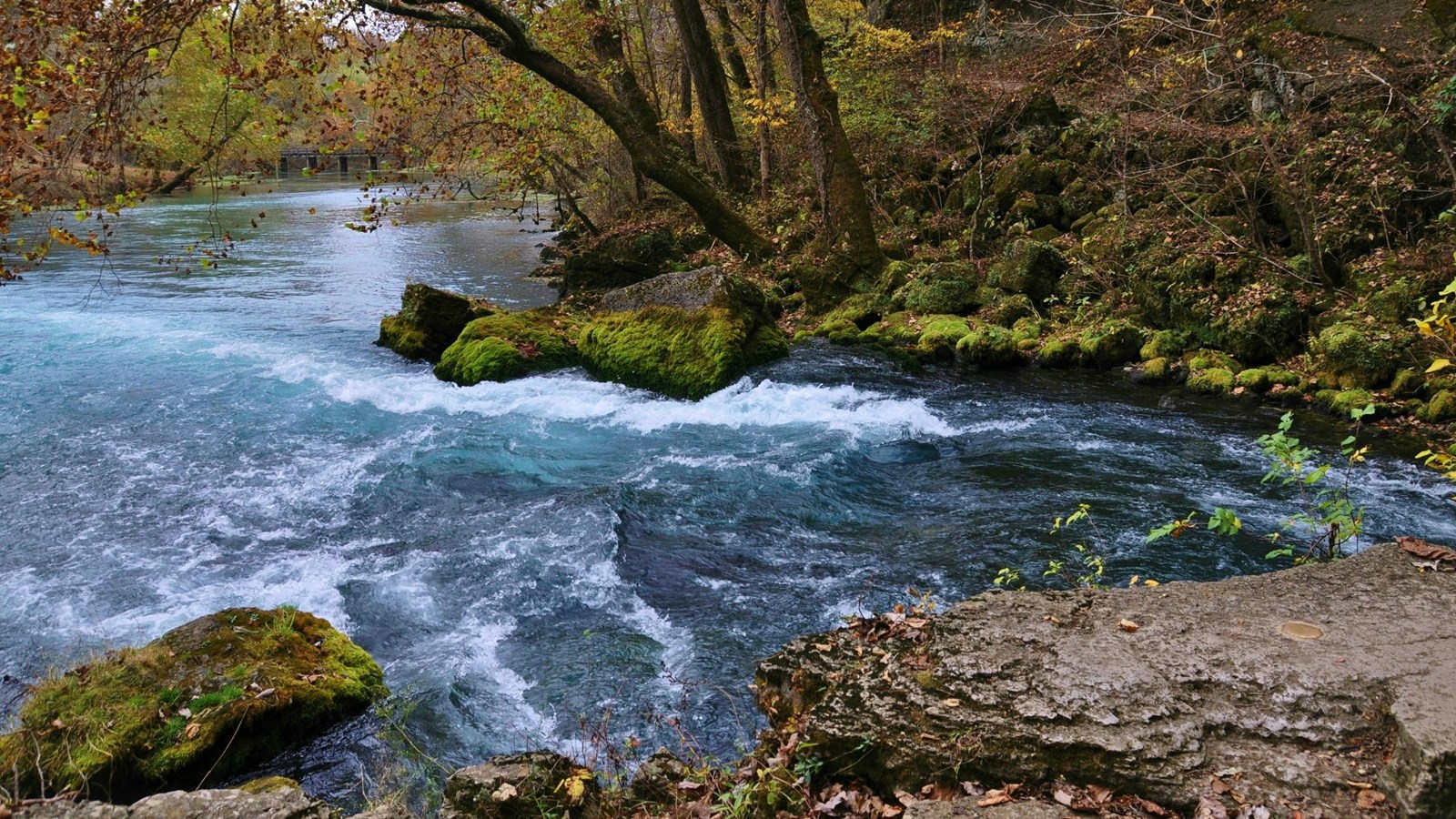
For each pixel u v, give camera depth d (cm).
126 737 429
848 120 1820
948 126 1784
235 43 1142
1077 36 1609
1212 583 387
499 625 573
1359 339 951
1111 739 291
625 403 1067
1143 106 1538
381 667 530
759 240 1666
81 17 854
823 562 645
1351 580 378
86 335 1431
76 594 618
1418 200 1063
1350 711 295
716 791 334
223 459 890
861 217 1452
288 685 467
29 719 445
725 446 902
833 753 312
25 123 764
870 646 368
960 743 299
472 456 891
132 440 950
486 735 467
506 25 1406
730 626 560
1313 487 746
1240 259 1130
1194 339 1123
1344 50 1245
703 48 2083
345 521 745
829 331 1311
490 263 2277
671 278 1212
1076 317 1230
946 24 2217
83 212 839
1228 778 275
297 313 1642
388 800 412
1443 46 1159
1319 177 1155
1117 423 931
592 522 704
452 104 1508
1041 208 1483
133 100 942
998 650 346
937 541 673
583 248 2159
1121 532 668
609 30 1925
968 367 1164
